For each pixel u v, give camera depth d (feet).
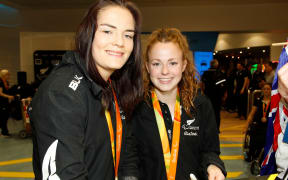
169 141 4.18
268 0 21.27
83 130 2.56
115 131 3.24
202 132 4.28
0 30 25.99
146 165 4.12
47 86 2.43
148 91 4.34
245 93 22.16
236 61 36.73
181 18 23.50
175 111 4.28
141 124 4.17
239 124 20.24
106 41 2.75
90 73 2.76
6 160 11.71
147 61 4.25
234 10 22.71
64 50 28.32
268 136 3.40
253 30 22.76
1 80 16.24
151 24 23.90
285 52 3.13
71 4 23.27
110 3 2.79
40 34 28.32
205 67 30.55
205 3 22.48
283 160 3.03
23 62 28.17
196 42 24.25
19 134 15.83
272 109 3.27
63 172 2.21
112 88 3.50
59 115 2.29
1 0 22.02
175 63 4.06
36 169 2.75
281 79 2.59
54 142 2.26
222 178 3.64
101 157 2.84
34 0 22.16
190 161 4.11
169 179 4.04
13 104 15.93
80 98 2.54
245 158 11.19
